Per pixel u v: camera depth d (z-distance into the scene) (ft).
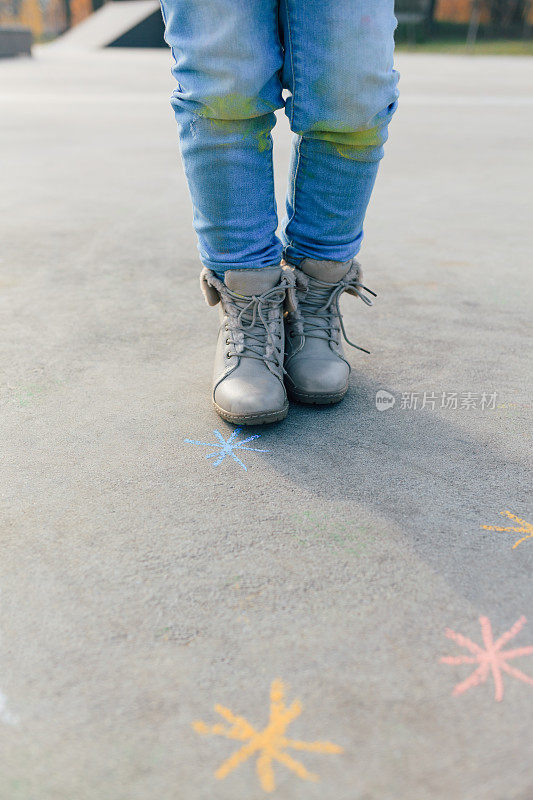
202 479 3.53
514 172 11.39
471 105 19.86
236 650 2.53
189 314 5.69
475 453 3.78
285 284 4.19
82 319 5.54
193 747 2.19
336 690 2.38
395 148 13.30
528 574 2.90
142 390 4.44
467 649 2.53
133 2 67.97
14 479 3.50
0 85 25.72
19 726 2.25
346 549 3.03
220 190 3.79
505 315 5.67
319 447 3.84
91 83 26.94
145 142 13.82
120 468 3.61
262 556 2.98
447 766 2.13
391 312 5.75
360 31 3.29
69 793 2.05
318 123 3.63
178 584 2.82
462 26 77.82
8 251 7.20
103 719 2.27
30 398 4.30
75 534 3.10
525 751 2.17
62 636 2.57
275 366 4.21
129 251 7.32
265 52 3.42
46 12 106.22
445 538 3.11
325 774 2.11
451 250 7.45
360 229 4.33
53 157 12.19
